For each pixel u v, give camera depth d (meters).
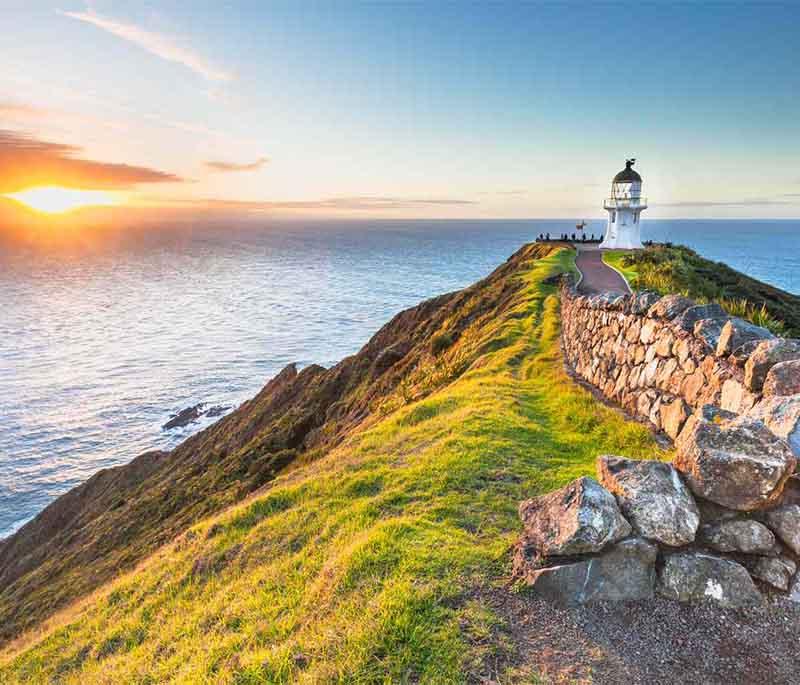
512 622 4.88
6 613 18.70
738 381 6.70
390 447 11.51
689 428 7.49
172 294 189.12
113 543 24.08
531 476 8.31
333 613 5.60
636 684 4.12
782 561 4.76
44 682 7.83
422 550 6.27
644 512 5.11
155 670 6.32
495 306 34.69
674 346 8.95
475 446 9.66
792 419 5.22
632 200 64.56
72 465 56.59
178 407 73.81
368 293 182.00
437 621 4.98
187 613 7.84
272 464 25.28
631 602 4.91
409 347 39.28
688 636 4.54
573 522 5.13
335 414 31.89
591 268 40.31
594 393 12.37
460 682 4.27
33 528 40.72
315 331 121.75
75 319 141.25
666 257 40.09
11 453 59.12
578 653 4.46
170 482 35.47
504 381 14.61
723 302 16.59
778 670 4.16
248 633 6.07
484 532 6.71
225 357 99.50
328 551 7.43
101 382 84.81
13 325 133.00
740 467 4.85
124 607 9.17
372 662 4.61
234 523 10.11
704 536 5.02
